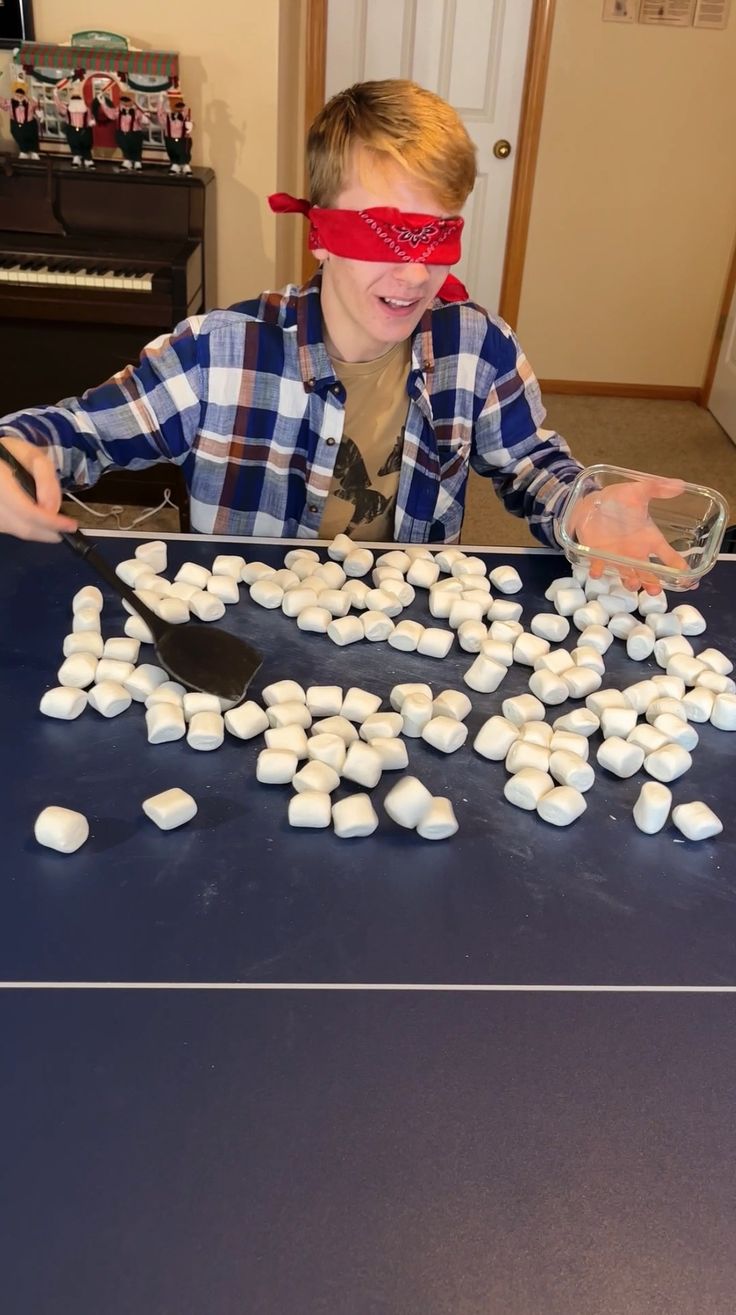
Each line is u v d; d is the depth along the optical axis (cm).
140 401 133
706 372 425
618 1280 59
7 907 80
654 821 93
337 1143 65
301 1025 72
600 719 108
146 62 273
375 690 110
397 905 83
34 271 267
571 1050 72
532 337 424
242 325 134
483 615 125
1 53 279
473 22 363
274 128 291
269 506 148
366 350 134
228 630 118
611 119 380
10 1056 68
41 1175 62
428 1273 58
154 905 81
